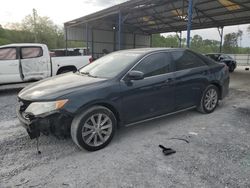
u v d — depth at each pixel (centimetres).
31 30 5116
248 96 723
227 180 258
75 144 353
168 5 1580
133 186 248
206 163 294
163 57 422
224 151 327
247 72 1691
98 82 350
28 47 774
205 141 363
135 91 371
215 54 1672
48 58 813
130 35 2589
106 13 1605
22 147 344
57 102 306
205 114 506
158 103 406
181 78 435
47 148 341
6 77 737
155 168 283
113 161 301
